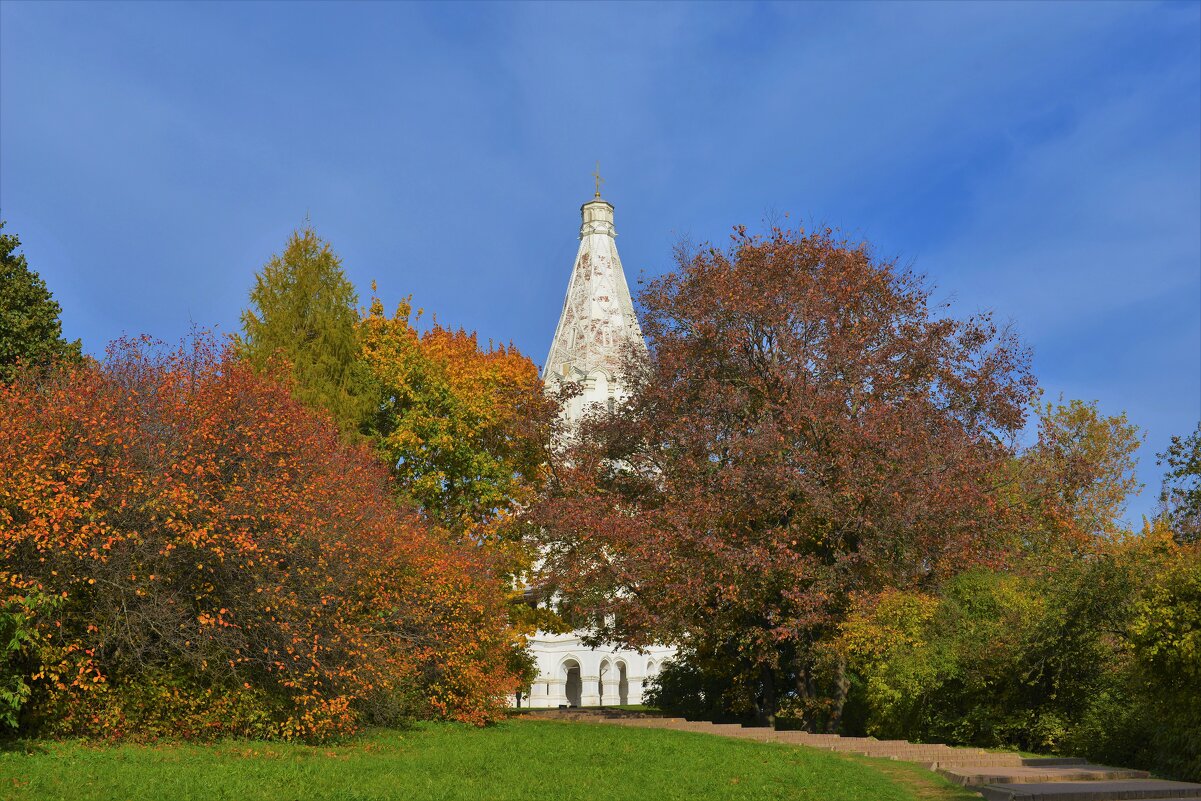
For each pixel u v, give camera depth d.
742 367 30.66
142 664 16.75
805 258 30.58
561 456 34.69
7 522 15.16
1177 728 17.47
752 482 27.16
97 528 15.49
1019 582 25.14
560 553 33.22
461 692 25.20
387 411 38.31
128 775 13.09
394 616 22.20
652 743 19.47
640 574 28.78
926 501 25.84
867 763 17.84
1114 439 41.28
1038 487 32.59
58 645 16.30
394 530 22.44
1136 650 18.36
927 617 24.11
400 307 40.16
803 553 28.97
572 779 14.67
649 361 33.59
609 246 72.56
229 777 13.45
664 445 31.92
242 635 17.59
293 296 34.25
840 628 25.94
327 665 18.88
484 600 25.94
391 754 17.25
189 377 19.09
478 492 38.06
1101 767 17.89
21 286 30.33
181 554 16.77
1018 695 22.62
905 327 30.98
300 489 18.83
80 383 17.19
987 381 30.64
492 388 39.81
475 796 12.95
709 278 30.64
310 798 12.30
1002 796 14.23
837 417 27.42
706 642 32.22
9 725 14.93
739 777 15.32
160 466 16.66
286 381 21.95
